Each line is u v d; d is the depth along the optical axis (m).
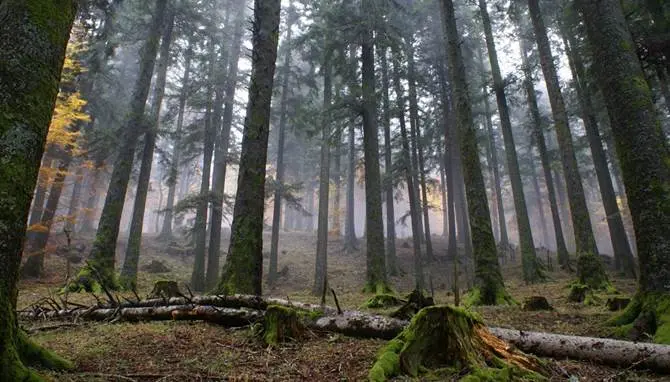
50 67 3.52
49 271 18.00
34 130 3.29
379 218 14.66
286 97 23.59
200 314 6.75
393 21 22.28
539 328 6.77
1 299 3.02
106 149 16.84
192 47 21.53
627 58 6.61
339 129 17.58
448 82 26.09
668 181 5.93
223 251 28.69
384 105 19.69
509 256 29.33
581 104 18.02
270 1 10.17
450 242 26.62
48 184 18.48
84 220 29.88
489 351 4.20
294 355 4.76
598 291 12.04
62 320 7.35
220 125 22.64
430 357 4.04
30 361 3.79
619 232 18.70
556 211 22.20
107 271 13.45
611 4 6.96
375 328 5.53
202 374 4.00
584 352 4.50
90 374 3.87
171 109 22.14
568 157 14.09
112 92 27.19
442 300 13.24
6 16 3.40
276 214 22.12
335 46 17.36
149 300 7.68
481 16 22.14
